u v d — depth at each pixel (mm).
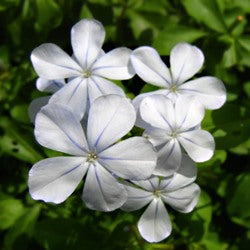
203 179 197
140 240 175
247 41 200
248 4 215
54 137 136
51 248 180
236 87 206
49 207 171
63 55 148
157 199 153
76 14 218
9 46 217
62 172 137
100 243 179
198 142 145
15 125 183
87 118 146
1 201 191
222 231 206
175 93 152
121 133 135
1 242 205
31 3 211
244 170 204
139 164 135
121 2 218
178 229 182
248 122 167
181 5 223
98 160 139
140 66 147
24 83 201
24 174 190
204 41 202
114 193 136
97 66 148
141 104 140
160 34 191
